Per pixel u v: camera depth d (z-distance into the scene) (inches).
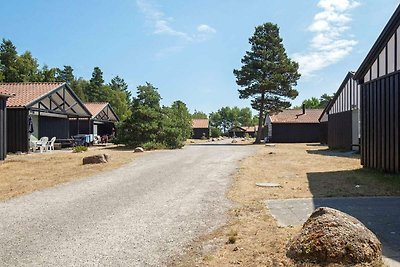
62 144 941.8
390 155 373.7
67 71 2967.5
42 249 165.2
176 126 967.6
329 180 349.1
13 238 181.9
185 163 516.7
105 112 1332.4
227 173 406.0
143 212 232.5
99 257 154.3
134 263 147.3
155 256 154.6
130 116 936.3
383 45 390.6
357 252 130.5
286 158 593.3
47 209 243.8
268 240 166.6
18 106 706.2
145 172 424.2
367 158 429.4
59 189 318.3
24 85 858.1
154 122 906.7
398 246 154.5
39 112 822.5
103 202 264.4
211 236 179.3
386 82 383.9
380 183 326.0
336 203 248.2
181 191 303.6
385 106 385.4
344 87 802.8
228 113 3890.3
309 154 683.4
